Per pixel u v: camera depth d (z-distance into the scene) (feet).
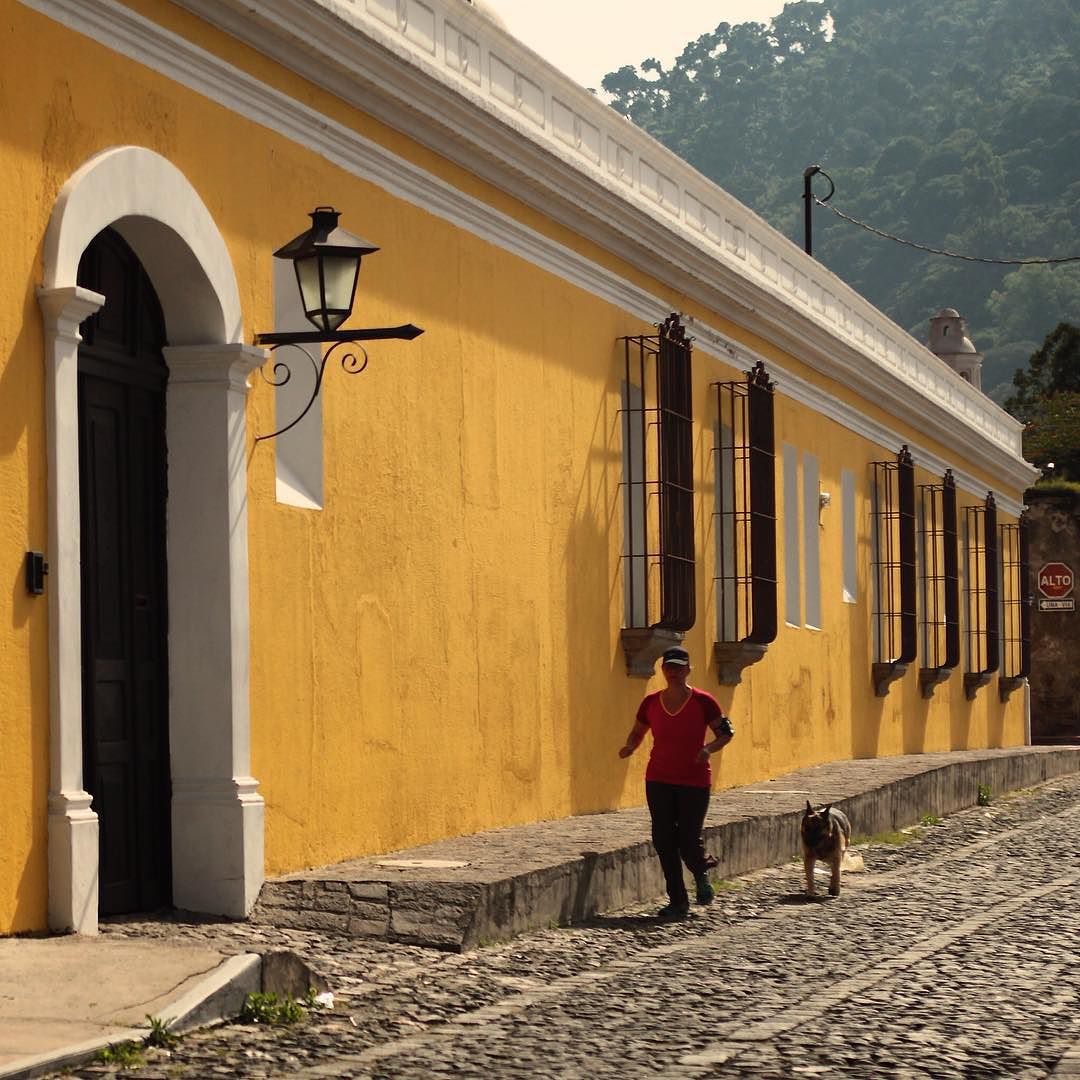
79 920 29.48
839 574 79.97
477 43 46.50
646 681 56.44
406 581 41.47
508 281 47.65
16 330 28.99
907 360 92.79
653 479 57.16
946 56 612.70
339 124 39.27
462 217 45.06
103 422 32.83
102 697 32.40
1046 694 127.24
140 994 24.76
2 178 28.78
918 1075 22.27
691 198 62.75
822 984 29.53
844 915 39.58
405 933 32.86
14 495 28.84
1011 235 467.11
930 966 31.42
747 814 50.65
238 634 34.27
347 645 38.65
